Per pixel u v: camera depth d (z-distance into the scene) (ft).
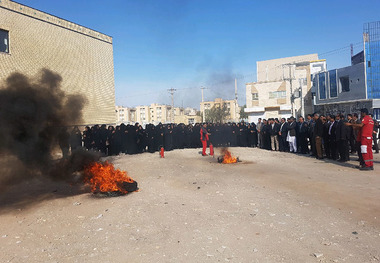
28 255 13.83
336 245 13.70
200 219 17.92
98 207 21.33
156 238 15.28
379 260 12.12
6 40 57.72
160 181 29.73
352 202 20.04
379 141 52.08
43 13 65.31
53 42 67.67
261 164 38.01
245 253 13.21
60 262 12.98
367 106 87.25
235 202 21.29
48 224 18.13
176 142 63.87
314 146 43.57
